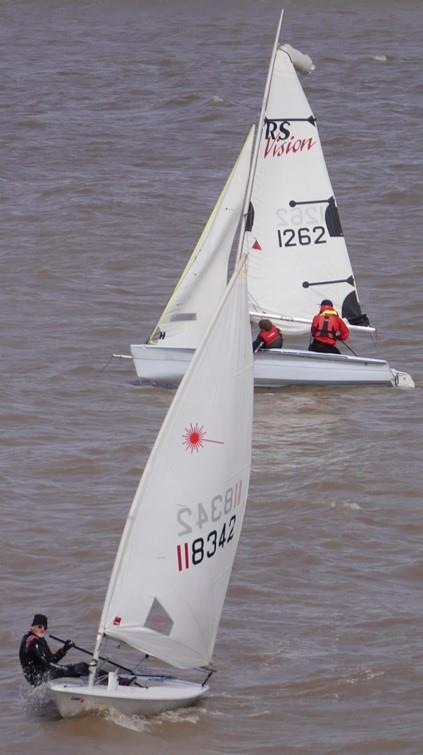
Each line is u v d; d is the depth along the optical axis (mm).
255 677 72188
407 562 86000
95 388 121375
